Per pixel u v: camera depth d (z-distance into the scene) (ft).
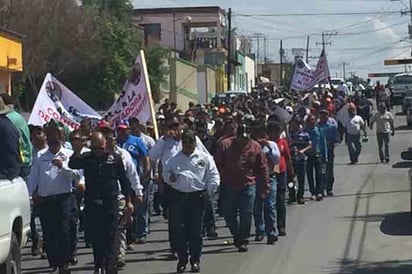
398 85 207.51
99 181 38.63
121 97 57.82
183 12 285.43
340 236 52.75
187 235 42.75
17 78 149.48
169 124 49.65
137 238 52.31
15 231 35.78
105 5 199.21
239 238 48.29
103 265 38.88
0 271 32.96
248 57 346.13
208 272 42.47
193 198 42.52
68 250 41.98
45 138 43.75
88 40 164.76
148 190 52.16
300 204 69.00
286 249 48.70
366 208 65.87
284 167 53.16
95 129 41.60
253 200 48.14
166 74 200.85
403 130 153.28
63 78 172.76
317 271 41.88
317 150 70.33
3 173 34.63
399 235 52.65
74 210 43.45
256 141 51.11
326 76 144.46
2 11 151.23
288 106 109.91
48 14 156.15
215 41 285.43
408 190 77.05
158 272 43.19
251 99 121.29
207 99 232.12
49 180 41.57
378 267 42.65
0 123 34.83
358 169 97.60
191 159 42.75
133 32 187.11
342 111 112.68
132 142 51.78
